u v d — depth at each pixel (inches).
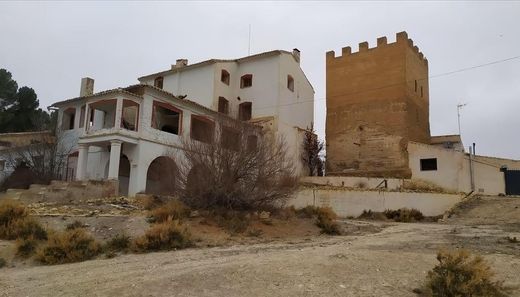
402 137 1547.7
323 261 398.9
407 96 1587.1
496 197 1163.9
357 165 1624.0
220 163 775.7
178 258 470.6
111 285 333.1
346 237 725.9
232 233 682.2
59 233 545.6
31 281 378.3
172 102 1290.6
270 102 1636.3
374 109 1627.7
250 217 770.8
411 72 1647.4
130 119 1334.9
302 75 1831.9
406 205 1159.0
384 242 584.4
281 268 373.1
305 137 1681.8
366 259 413.1
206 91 1631.4
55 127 1443.2
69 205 811.4
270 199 822.5
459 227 840.3
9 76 2095.2
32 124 1971.0
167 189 832.3
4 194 955.3
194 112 1357.0
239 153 789.9
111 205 820.0
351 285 326.6
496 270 379.2
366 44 1692.9
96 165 1285.7
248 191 789.2
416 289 315.3
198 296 301.3
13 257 503.2
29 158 1369.3
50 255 490.0
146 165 1196.5
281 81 1653.5
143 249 539.5
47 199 906.1
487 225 885.8
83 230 559.5
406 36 1616.6
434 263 403.5
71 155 1322.6
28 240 524.7
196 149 797.9
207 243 602.2
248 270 368.2
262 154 814.5
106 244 552.1
